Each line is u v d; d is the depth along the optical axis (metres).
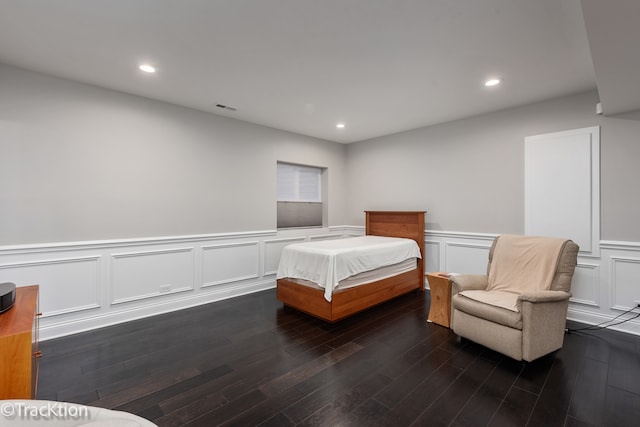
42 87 2.67
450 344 2.65
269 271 4.41
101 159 2.98
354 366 2.28
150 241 3.28
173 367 2.25
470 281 2.88
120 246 3.10
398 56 2.36
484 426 1.66
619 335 2.80
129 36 2.09
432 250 4.29
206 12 1.82
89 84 2.90
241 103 3.43
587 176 3.02
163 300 3.40
